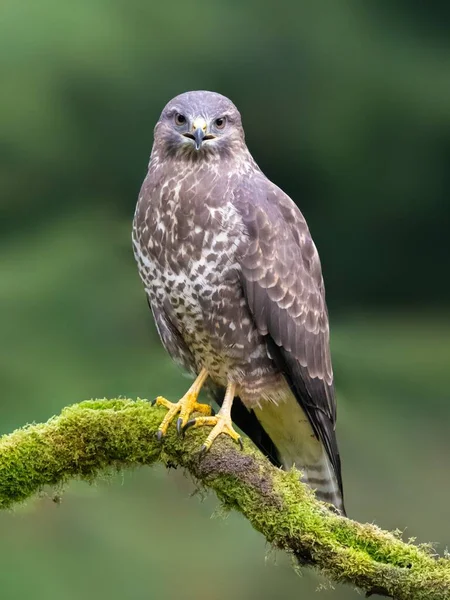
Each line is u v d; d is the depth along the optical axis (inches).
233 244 311.9
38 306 502.9
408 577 239.8
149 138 616.4
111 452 275.3
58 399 478.0
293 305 322.7
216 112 321.7
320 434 336.2
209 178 316.5
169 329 329.1
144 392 484.4
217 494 265.3
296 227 328.8
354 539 247.6
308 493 258.1
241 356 321.4
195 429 276.2
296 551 250.7
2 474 266.8
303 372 328.8
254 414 342.6
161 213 316.5
